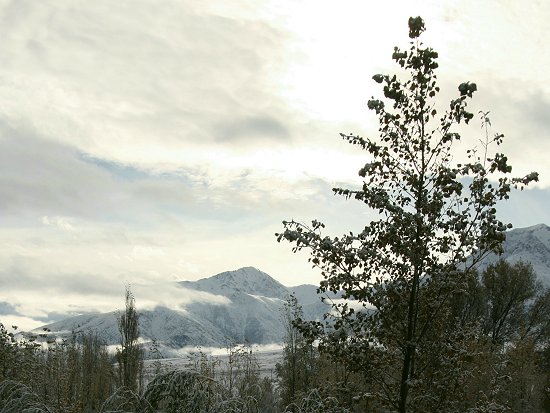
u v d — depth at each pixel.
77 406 19.42
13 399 8.01
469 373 8.87
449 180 8.03
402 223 8.08
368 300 8.20
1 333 19.62
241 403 8.02
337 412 8.51
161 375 8.10
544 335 37.72
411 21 8.06
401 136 8.35
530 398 23.88
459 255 8.24
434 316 8.41
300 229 8.25
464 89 7.84
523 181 7.79
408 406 8.51
